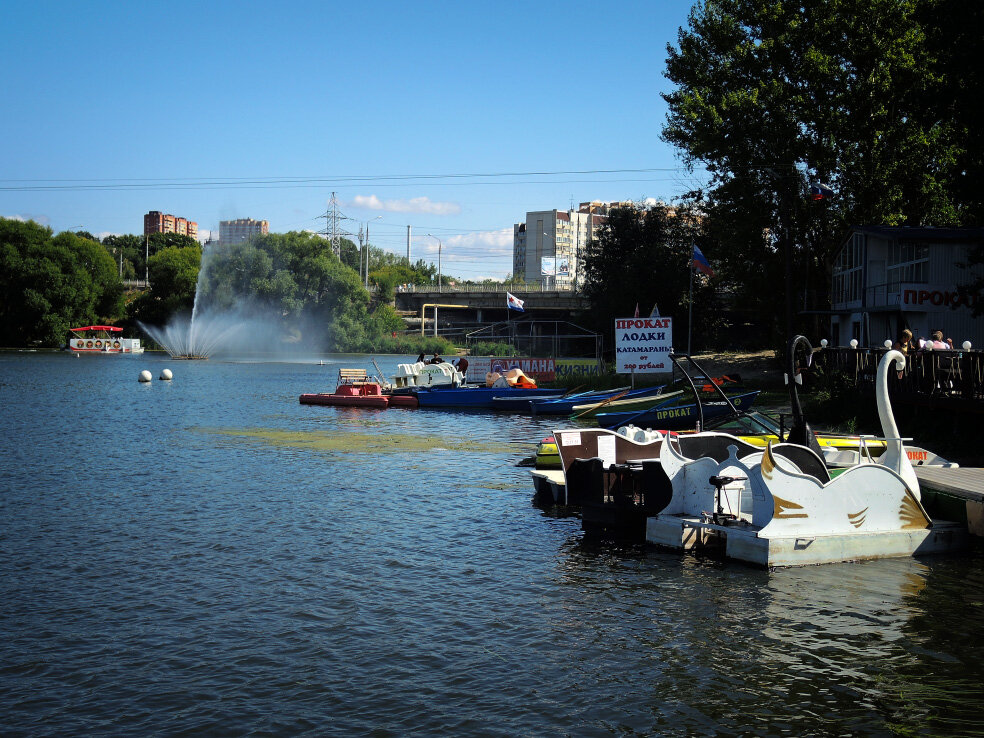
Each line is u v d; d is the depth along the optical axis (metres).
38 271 106.75
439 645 9.73
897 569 12.46
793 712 8.11
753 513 12.95
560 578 12.24
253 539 14.51
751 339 71.25
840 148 43.47
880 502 13.06
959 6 25.27
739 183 44.28
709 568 12.65
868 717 8.01
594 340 76.19
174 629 10.21
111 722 7.91
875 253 40.19
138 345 108.25
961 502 13.50
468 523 15.83
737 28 46.84
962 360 20.16
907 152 42.59
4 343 111.12
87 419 34.53
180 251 130.75
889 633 10.04
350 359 98.62
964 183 26.62
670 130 49.84
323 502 17.75
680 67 48.97
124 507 17.08
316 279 114.12
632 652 9.52
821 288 48.75
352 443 27.62
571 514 16.61
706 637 9.95
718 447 15.32
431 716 8.02
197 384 57.06
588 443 15.78
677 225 77.94
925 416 22.11
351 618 10.60
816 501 12.77
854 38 42.81
